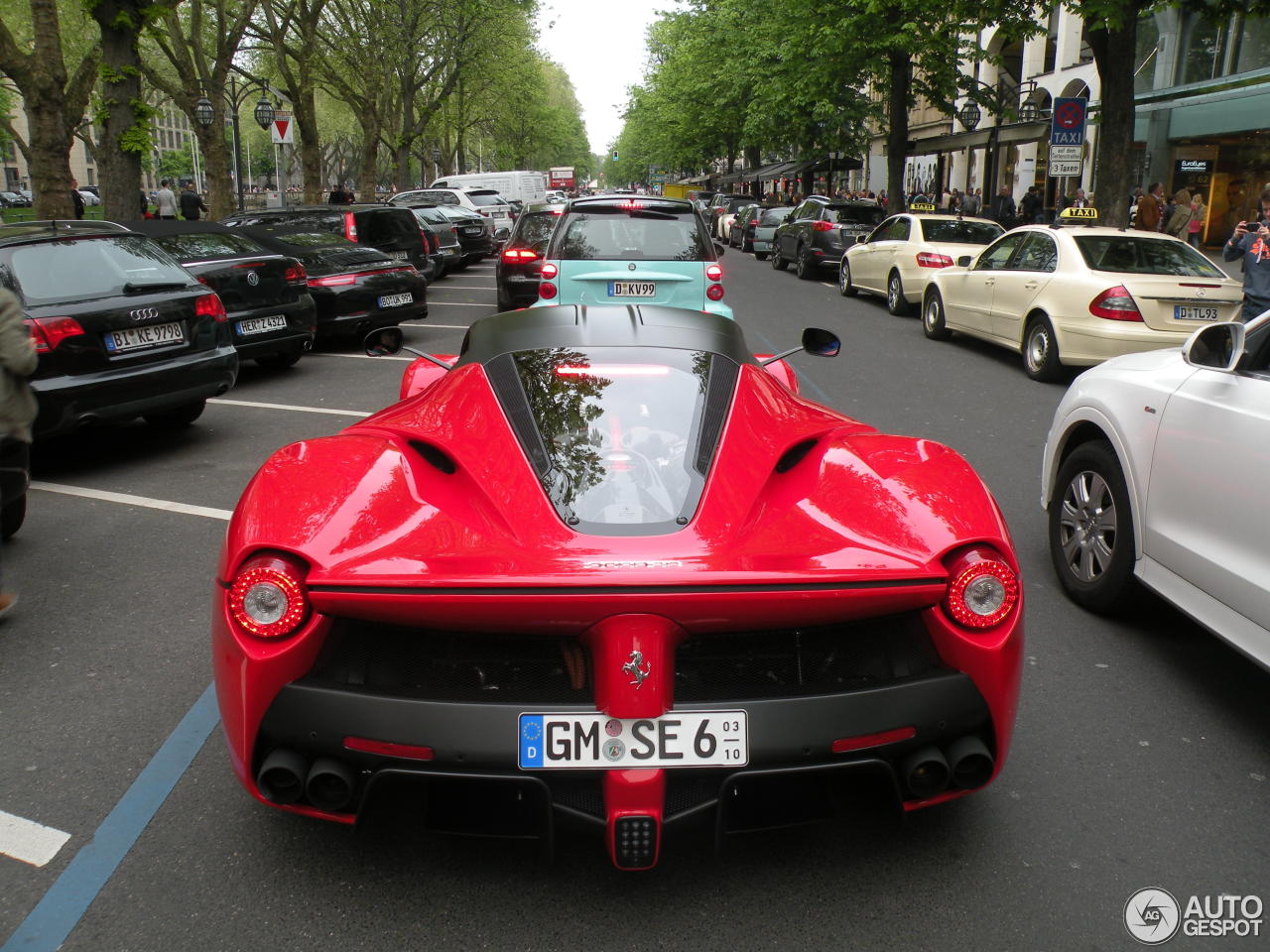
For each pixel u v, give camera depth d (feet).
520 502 8.00
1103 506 13.16
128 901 7.65
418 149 169.07
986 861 8.19
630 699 6.82
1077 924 7.43
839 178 167.84
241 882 7.89
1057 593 14.15
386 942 7.20
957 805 9.02
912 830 8.61
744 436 9.09
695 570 6.88
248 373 33.37
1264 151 67.82
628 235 28.45
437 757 6.99
